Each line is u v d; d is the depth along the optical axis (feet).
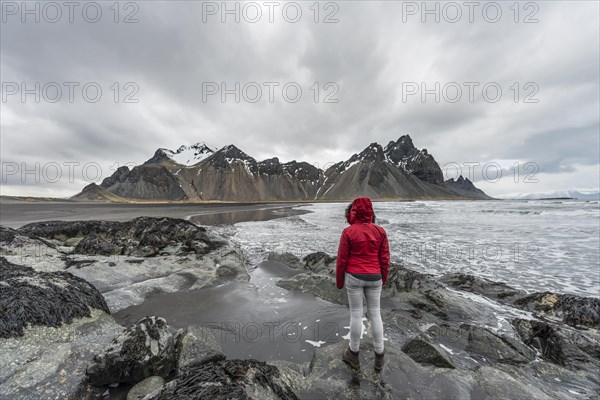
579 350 16.37
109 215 112.88
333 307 23.26
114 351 12.12
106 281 27.68
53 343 14.34
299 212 180.86
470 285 29.40
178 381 9.75
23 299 15.60
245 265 38.96
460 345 17.60
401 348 16.57
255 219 117.60
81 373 12.46
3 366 12.09
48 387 11.41
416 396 11.63
